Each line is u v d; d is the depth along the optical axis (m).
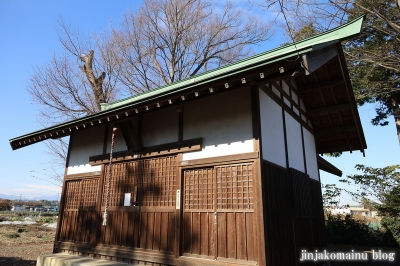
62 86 14.88
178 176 5.41
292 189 5.46
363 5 7.57
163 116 6.14
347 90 6.48
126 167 6.53
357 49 9.16
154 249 5.41
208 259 4.61
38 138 7.58
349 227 12.32
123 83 16.38
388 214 11.84
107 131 7.30
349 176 12.80
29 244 12.95
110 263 5.64
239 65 6.62
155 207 5.65
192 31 16.78
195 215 5.00
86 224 6.99
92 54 15.95
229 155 4.79
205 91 4.48
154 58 16.83
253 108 4.73
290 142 6.04
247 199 4.44
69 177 7.85
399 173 11.71
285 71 3.83
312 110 7.44
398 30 6.84
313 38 5.31
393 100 14.00
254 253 4.15
